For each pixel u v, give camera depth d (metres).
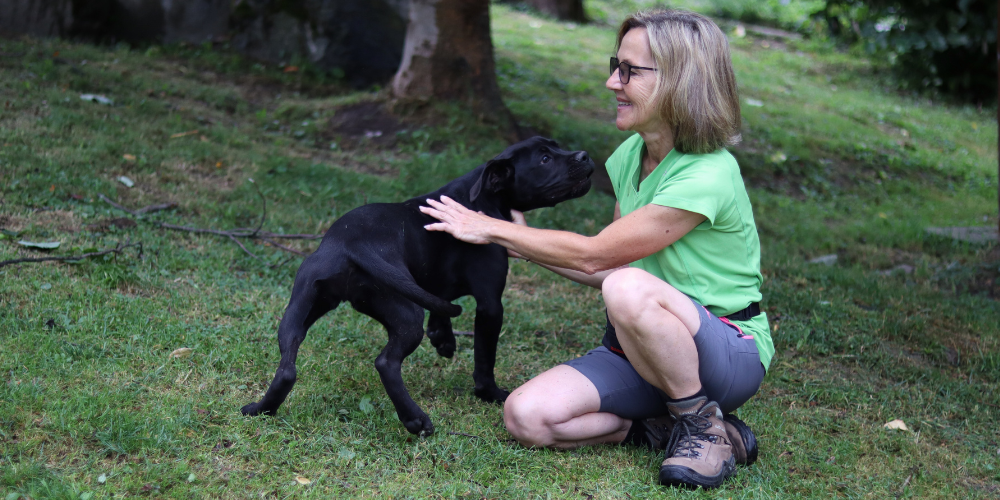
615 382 2.77
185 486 2.36
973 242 6.90
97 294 3.71
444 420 3.00
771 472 2.82
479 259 3.09
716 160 2.67
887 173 9.87
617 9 20.20
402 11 9.66
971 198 9.42
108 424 2.61
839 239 6.97
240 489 2.39
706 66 2.59
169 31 9.84
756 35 18.59
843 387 3.80
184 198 5.30
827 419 3.41
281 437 2.68
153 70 8.65
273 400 2.76
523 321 4.21
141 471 2.40
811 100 12.83
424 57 8.01
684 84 2.57
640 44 2.64
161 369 3.10
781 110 11.44
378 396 3.17
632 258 2.67
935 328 4.73
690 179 2.59
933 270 6.20
